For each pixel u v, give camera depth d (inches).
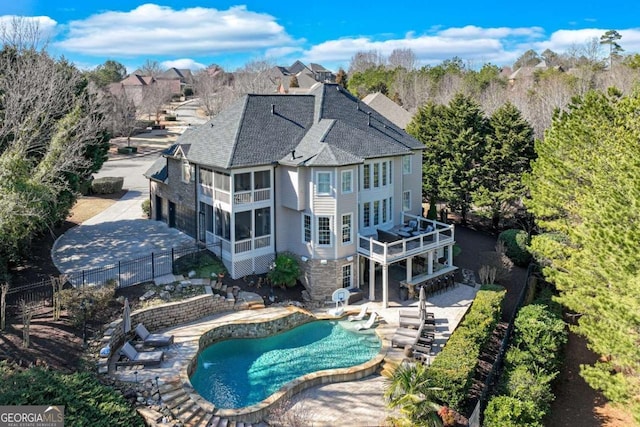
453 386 816.9
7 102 1230.9
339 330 1105.4
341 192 1210.6
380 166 1355.8
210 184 1310.3
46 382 721.0
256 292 1208.8
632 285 741.9
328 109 1445.6
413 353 971.3
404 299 1238.3
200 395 832.3
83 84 1678.2
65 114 1486.2
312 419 788.6
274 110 1375.5
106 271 1179.3
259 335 1078.4
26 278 1112.2
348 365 957.2
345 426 767.7
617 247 793.6
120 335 954.1
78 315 920.9
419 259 1412.4
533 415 825.5
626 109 1072.8
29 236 1201.4
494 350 1048.8
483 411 832.3
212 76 5767.7
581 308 938.1
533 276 1417.3
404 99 3890.3
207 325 1056.2
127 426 709.9
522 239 1504.7
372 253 1206.9
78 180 1423.5
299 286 1264.8
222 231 1272.1
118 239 1434.5
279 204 1284.4
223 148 1251.8
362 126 1461.6
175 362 902.4
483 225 1861.5
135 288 1109.1
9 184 1035.3
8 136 1266.0
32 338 863.1
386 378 922.7
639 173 816.3
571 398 995.9
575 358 1133.1
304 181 1229.7
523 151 1696.6
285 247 1311.5
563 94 2701.8
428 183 1854.1
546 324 1064.2
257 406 807.1
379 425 771.4
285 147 1291.8
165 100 4857.3
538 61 6747.1
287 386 863.7
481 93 3774.6
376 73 4616.1
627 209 809.5
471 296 1268.5
